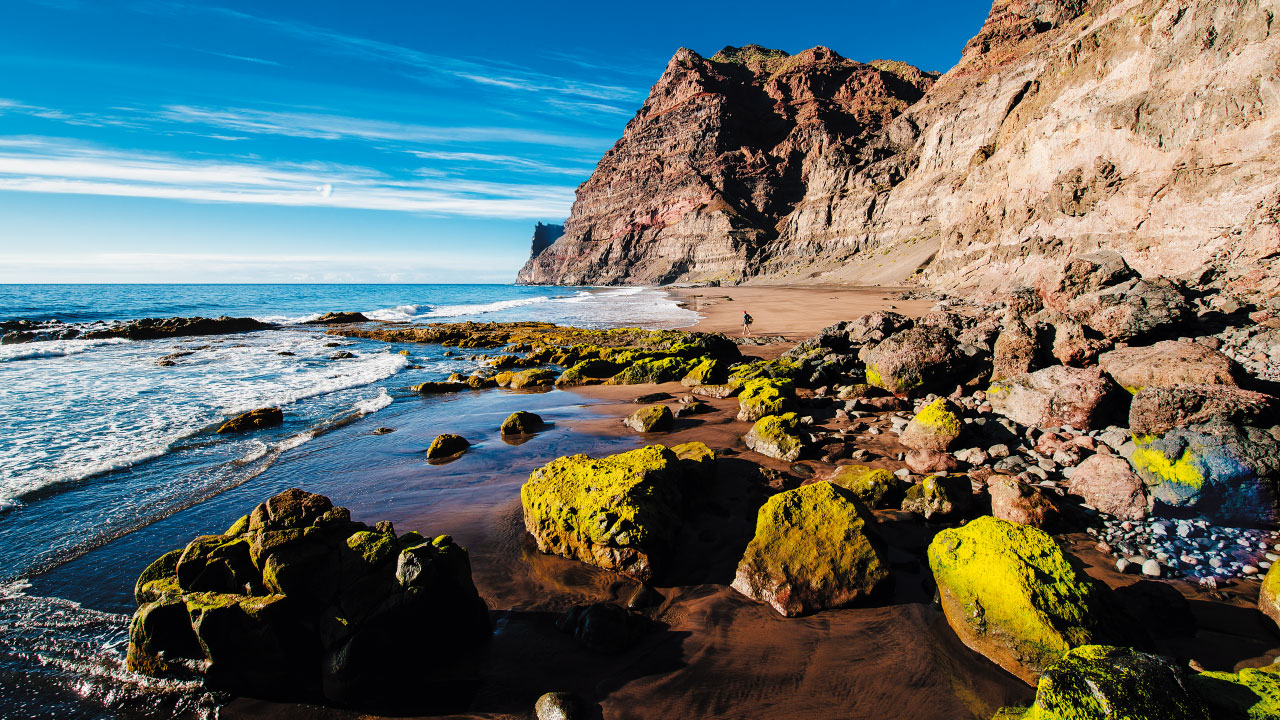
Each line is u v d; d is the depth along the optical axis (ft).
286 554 14.53
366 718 13.29
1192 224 82.12
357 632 13.58
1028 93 178.50
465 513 24.40
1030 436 29.32
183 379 58.90
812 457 29.66
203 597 14.16
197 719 13.26
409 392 53.67
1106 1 240.94
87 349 86.22
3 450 33.19
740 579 17.94
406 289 448.24
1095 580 15.12
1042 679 10.85
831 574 17.12
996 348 38.88
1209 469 20.52
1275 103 74.02
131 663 14.37
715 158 534.37
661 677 14.25
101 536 22.33
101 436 36.45
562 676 14.42
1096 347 34.37
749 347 80.59
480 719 13.12
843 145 449.06
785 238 416.26
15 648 15.40
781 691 13.70
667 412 37.14
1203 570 17.63
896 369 41.01
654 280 513.04
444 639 14.97
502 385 58.29
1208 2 89.25
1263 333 33.09
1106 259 49.90
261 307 199.31
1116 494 21.61
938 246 240.12
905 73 605.73
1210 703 10.36
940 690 13.47
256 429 38.96
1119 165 102.73
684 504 23.30
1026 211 135.13
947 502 21.54
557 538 20.49
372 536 15.34
